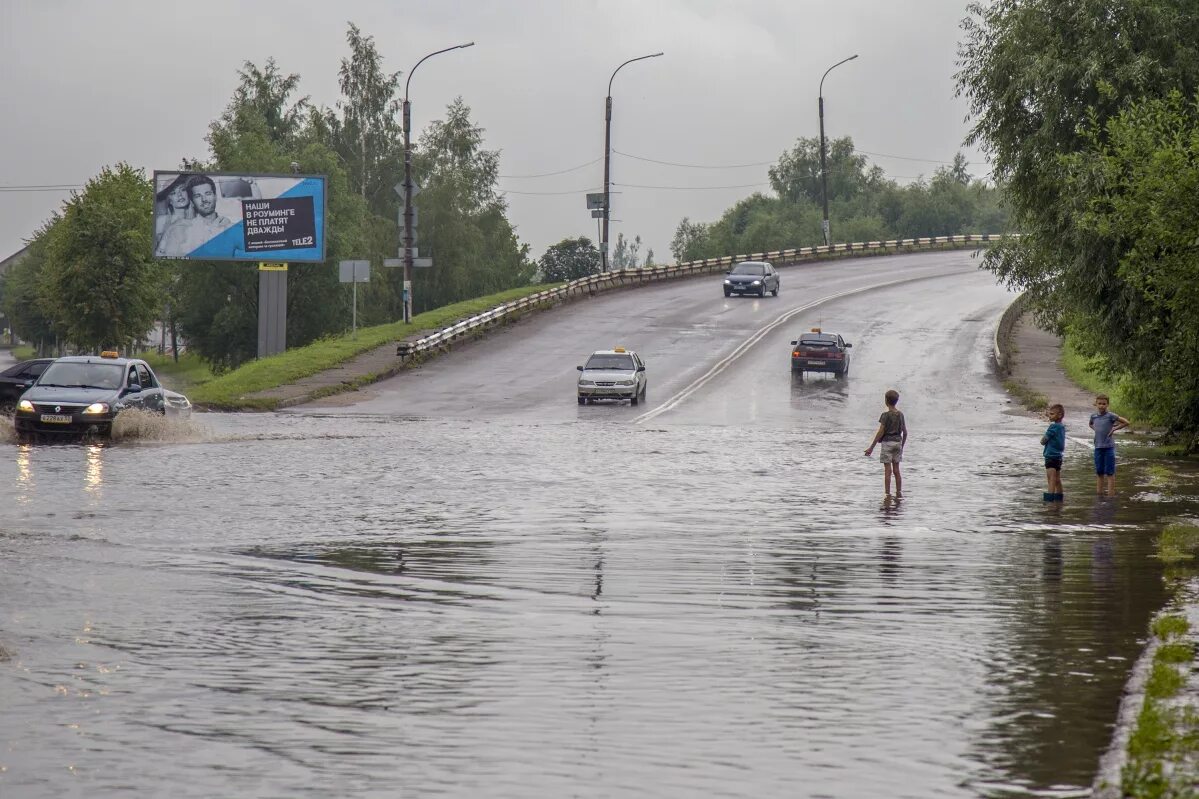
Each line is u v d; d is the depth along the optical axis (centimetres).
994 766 1421
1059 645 2006
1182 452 5553
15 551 2770
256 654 1914
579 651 1950
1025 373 9169
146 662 1856
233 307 15750
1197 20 5678
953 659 1914
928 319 12231
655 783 1367
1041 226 6084
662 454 5344
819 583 2536
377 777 1384
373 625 2123
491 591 2425
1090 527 3381
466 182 18512
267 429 6412
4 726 1552
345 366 9544
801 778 1383
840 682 1777
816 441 6050
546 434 6272
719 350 10488
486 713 1620
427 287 18462
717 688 1741
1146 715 1548
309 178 11000
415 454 5200
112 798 1322
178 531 3102
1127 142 4912
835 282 15862
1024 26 5959
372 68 18150
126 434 5497
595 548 2948
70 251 12638
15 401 6856
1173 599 2381
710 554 2881
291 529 3180
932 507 3791
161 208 10950
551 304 13150
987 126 6184
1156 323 5203
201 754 1456
